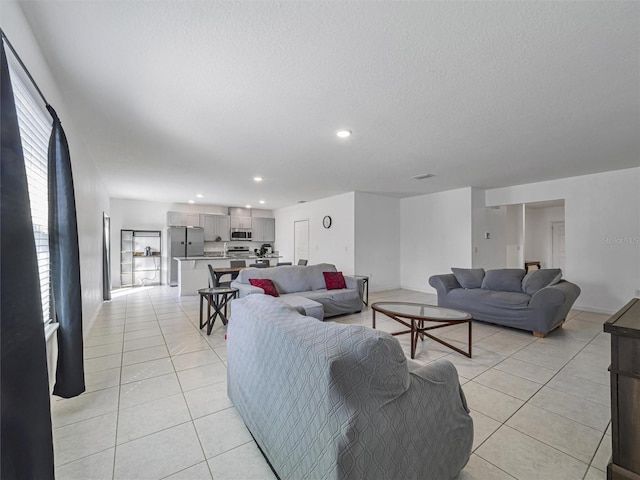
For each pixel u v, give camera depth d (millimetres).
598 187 4738
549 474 1433
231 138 3201
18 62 1342
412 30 1585
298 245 8617
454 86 2146
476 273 4695
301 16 1487
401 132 3029
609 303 4617
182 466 1481
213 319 3775
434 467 1243
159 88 2189
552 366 2695
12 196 1093
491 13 1462
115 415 1910
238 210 9398
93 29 1574
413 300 5793
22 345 1108
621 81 2068
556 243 8047
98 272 4684
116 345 3211
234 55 1803
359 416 999
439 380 1312
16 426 1068
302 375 1182
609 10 1433
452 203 6219
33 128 1732
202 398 2127
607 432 1751
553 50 1742
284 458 1305
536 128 2918
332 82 2104
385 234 7051
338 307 4453
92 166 3930
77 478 1396
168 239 7906
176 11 1457
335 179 5262
